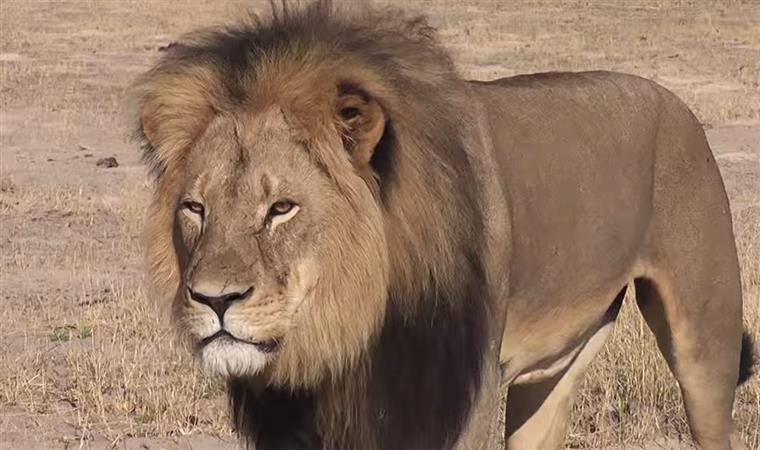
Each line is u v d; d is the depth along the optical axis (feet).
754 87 130.41
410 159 26.37
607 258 33.14
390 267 26.22
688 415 36.27
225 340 24.53
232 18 30.83
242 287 24.18
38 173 89.61
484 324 28.60
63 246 70.33
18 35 171.73
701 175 35.40
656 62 149.18
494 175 29.30
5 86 127.44
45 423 44.09
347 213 25.29
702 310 35.22
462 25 183.83
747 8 207.31
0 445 42.04
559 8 211.41
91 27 181.88
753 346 38.47
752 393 46.19
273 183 24.97
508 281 29.86
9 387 47.11
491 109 30.73
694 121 35.88
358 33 27.09
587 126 32.94
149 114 26.84
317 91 25.54
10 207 78.84
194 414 44.47
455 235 27.22
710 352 35.50
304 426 28.07
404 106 26.58
